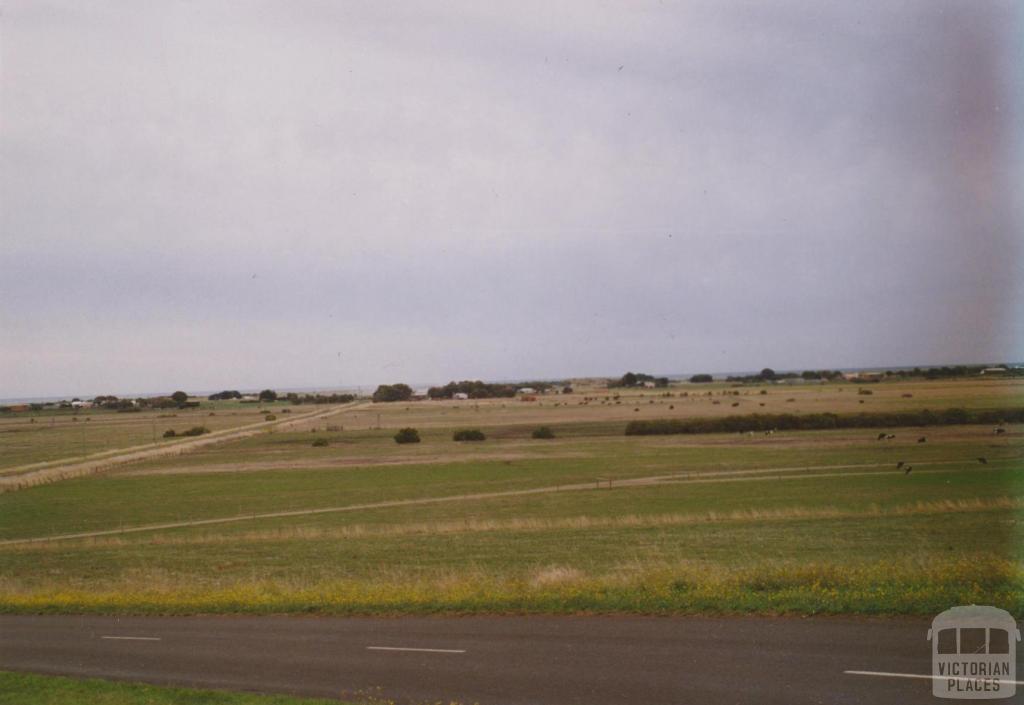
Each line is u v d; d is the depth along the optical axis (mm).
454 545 36406
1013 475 55188
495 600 15578
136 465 89438
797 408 133250
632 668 11047
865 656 10875
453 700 10383
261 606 17422
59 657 14375
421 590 18312
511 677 11086
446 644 13000
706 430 109875
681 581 16859
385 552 35188
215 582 27469
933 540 31875
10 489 69500
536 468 76125
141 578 29984
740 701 9633
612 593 15703
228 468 84500
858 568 18312
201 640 14828
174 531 47625
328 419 177000
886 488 51438
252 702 10766
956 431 89312
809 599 13758
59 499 63250
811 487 53406
